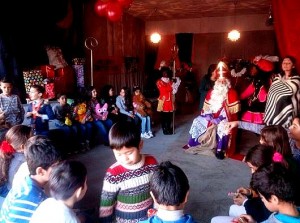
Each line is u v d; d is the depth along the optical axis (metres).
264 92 4.22
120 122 1.43
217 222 1.81
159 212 1.11
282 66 3.36
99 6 4.68
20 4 4.17
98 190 3.06
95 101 4.82
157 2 6.53
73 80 5.34
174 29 9.04
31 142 1.47
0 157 1.83
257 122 4.26
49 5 4.59
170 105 5.38
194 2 6.58
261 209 1.59
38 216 1.15
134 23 8.29
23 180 1.42
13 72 4.22
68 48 5.34
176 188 1.08
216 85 4.26
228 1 6.52
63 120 4.22
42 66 4.72
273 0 3.74
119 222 1.45
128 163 1.41
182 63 8.49
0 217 1.41
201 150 4.32
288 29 3.32
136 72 8.12
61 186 1.15
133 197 1.42
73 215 1.16
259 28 8.28
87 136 4.45
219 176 3.49
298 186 1.37
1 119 2.93
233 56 8.65
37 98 3.87
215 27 8.70
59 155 1.41
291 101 3.30
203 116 4.38
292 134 2.19
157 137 5.28
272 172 1.19
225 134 4.08
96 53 6.34
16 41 4.26
